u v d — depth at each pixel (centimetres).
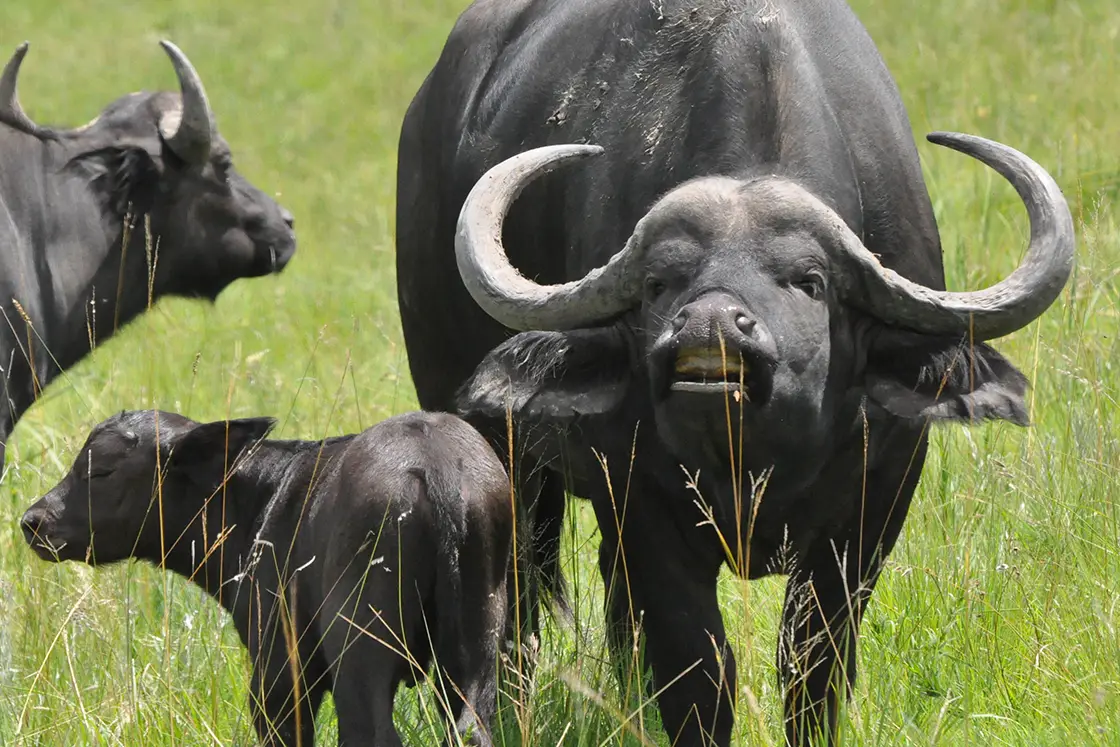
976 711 2050
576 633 2194
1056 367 2769
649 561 1939
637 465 1898
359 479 1850
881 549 1986
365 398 3553
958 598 2269
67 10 10200
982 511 2508
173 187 3144
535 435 2164
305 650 1952
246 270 3284
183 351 4281
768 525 1873
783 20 2012
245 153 7356
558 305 1809
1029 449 2608
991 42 6131
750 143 1922
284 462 2105
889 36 6500
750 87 1950
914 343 1802
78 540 2191
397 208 2806
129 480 2175
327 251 5431
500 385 1848
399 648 1838
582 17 2323
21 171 2933
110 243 3062
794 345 1678
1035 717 2008
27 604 2325
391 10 9719
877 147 2014
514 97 2383
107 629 2250
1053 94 5169
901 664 2164
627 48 2159
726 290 1669
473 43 2644
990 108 5038
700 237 1722
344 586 1839
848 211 1914
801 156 1905
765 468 1738
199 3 10225
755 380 1622
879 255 1991
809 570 1975
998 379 1783
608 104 2139
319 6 9919
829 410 1772
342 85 8419
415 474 1839
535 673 1995
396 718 2170
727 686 1916
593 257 2064
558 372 1858
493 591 1902
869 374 1825
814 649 1950
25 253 2902
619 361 1852
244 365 3928
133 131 3120
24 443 3481
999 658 2120
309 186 6644
